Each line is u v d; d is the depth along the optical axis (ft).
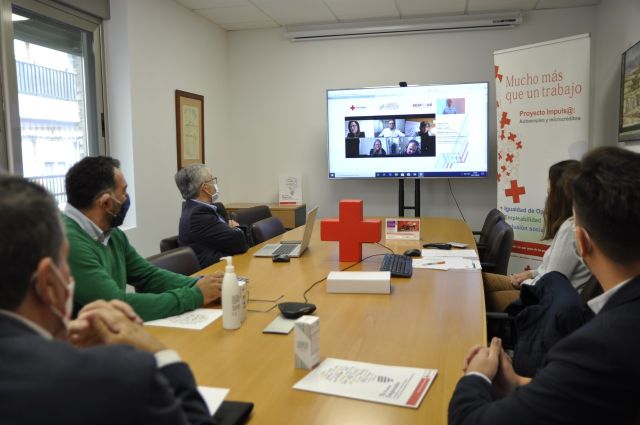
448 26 16.71
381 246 10.16
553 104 14.39
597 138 15.72
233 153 19.16
